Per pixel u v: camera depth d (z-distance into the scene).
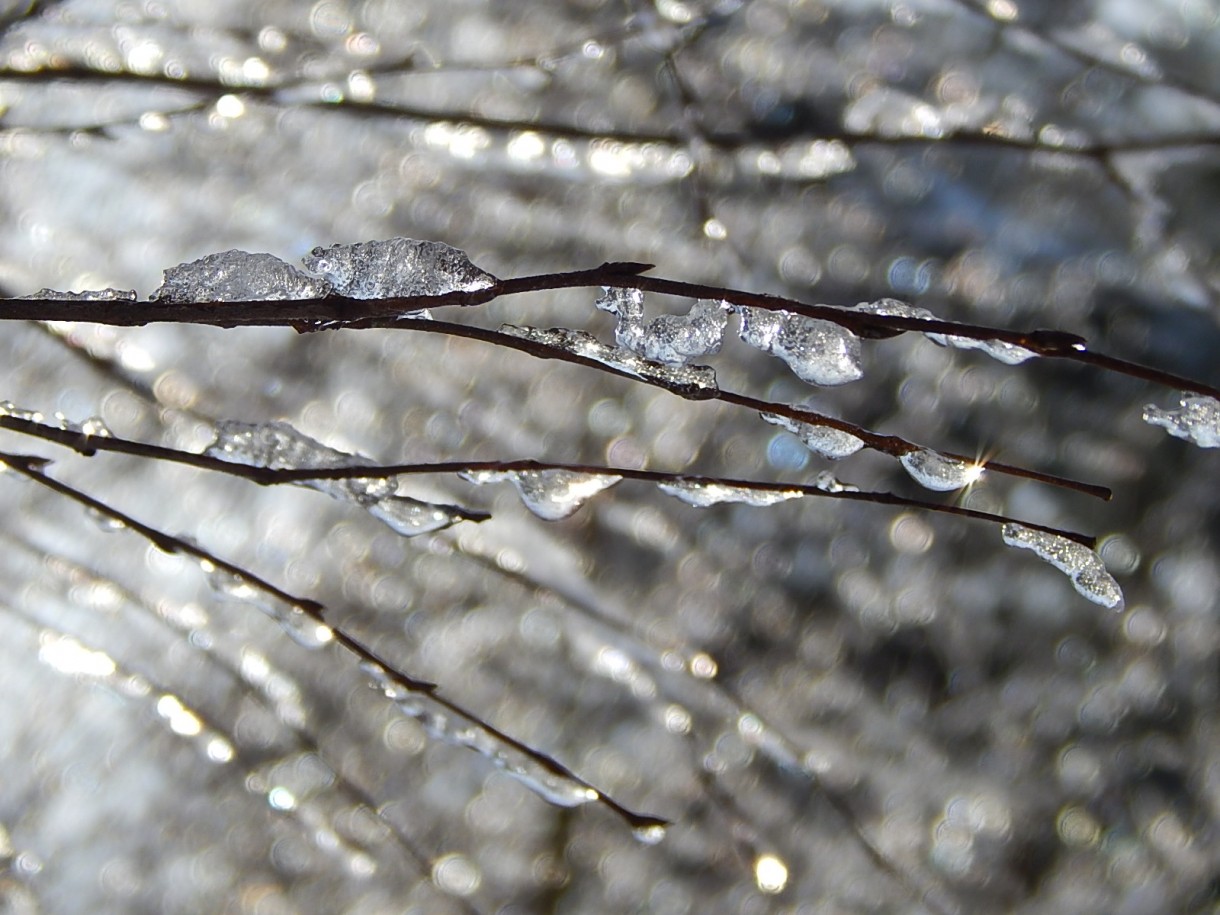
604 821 0.52
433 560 0.55
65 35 0.44
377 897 0.49
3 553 0.49
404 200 0.54
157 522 0.51
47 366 0.50
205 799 0.49
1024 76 0.55
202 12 0.47
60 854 0.46
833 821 0.53
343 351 0.55
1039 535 0.25
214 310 0.24
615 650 0.55
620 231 0.53
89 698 0.49
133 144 0.51
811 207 0.54
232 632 0.51
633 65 0.52
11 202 0.50
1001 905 0.53
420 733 0.52
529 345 0.24
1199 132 0.53
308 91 0.45
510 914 0.49
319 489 0.26
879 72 0.54
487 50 0.51
